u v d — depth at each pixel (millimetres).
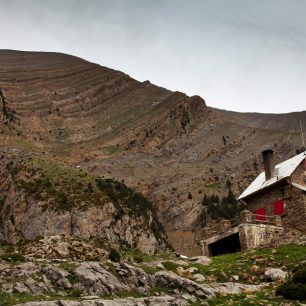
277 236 49750
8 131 170000
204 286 32594
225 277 37250
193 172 162375
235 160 170000
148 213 115812
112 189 113625
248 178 154625
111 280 31250
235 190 146625
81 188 110562
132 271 32562
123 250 90500
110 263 33312
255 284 35938
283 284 32500
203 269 40062
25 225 103062
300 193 55219
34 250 46594
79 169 128875
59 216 99562
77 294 29312
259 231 50906
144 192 152500
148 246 99250
